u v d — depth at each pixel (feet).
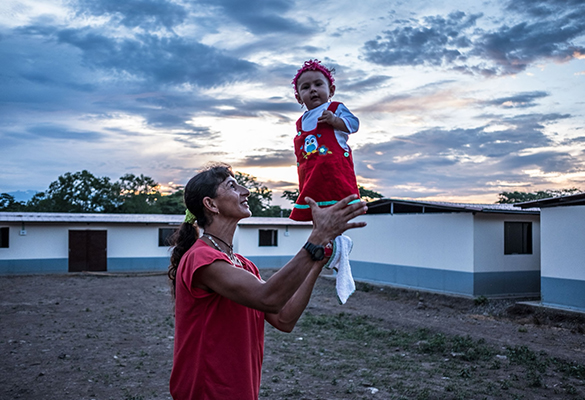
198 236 7.35
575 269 39.55
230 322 5.98
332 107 7.35
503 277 49.96
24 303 46.24
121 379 22.20
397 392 20.70
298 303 6.82
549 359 26.73
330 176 7.02
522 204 43.55
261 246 90.94
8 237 75.82
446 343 30.66
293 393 20.43
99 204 141.38
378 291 56.59
